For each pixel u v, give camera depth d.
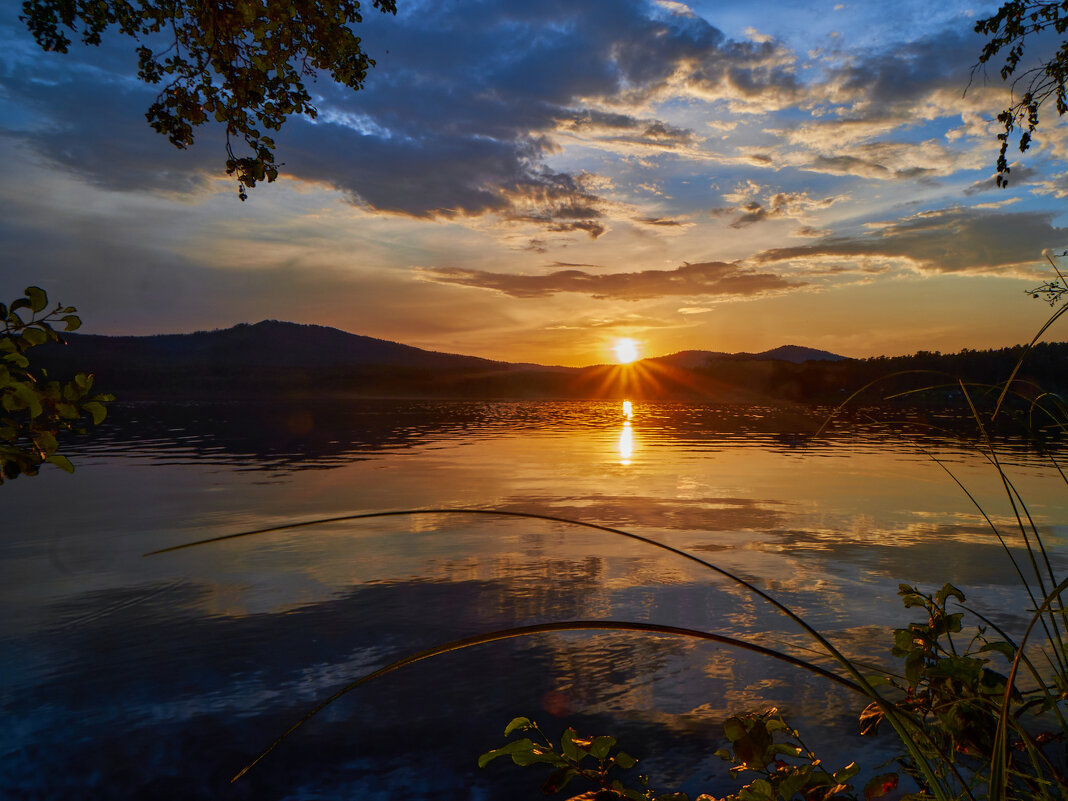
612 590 8.16
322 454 28.12
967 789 0.92
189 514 13.70
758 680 5.52
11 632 6.74
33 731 4.76
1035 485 17.64
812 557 9.82
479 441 36.16
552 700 5.21
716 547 10.54
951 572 8.90
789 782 1.06
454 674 5.66
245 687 5.46
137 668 5.84
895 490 17.11
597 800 1.07
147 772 4.26
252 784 4.13
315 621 7.04
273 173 3.26
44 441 1.67
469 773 4.23
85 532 11.92
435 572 9.08
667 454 28.03
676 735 4.64
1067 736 1.09
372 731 4.75
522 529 12.07
